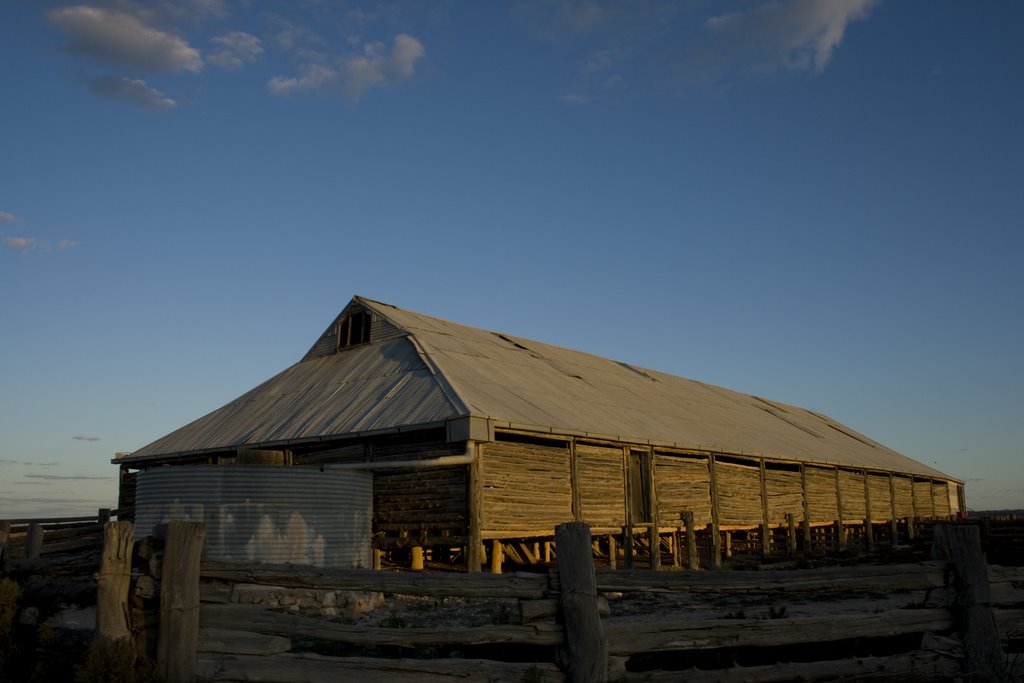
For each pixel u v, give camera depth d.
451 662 6.96
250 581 7.18
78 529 19.08
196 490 12.56
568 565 7.01
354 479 13.76
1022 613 8.53
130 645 7.00
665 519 24.05
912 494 43.75
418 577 7.12
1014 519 24.75
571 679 6.84
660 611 13.13
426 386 20.41
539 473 19.80
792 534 29.48
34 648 7.93
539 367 27.88
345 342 27.20
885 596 14.15
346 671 6.93
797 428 40.50
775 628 7.60
